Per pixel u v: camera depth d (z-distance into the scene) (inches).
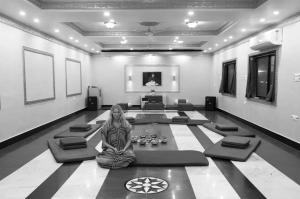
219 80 494.6
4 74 230.5
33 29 287.1
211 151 194.9
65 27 287.3
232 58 414.6
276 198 126.8
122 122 175.3
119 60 560.1
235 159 181.3
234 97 402.3
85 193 131.6
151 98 544.7
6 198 127.4
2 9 213.9
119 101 567.5
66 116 398.6
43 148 221.0
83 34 347.6
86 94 518.3
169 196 127.6
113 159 165.6
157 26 323.3
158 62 561.0
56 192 133.1
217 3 212.2
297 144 220.8
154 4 213.5
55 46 355.9
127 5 213.5
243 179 149.8
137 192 132.0
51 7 213.0
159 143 231.3
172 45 487.8
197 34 349.7
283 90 250.4
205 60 557.6
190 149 213.0
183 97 565.9
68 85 408.5
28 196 129.2
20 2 195.2
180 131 284.2
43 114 313.1
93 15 232.4
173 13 227.1
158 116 400.5
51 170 164.6
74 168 167.3
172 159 176.1
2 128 226.1
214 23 305.0
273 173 160.1
